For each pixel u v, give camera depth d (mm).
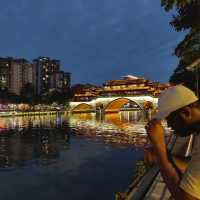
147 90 142625
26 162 36781
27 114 160000
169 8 15672
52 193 23062
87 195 22469
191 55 17344
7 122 116938
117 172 29500
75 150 46219
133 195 6910
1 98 189125
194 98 1919
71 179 27391
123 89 148500
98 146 49781
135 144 50750
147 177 8461
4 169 32594
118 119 127188
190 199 1751
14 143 56875
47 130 82750
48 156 41156
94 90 163000
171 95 1928
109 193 22766
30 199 21766
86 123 106312
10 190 24094
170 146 11609
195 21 17438
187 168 1820
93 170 30938
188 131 1941
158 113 1959
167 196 6543
